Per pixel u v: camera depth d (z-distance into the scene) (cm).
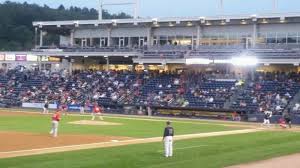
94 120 6203
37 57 11019
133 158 2681
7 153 2853
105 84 8881
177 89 8262
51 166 2317
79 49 9356
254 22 8269
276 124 6544
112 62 9731
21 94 9169
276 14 7944
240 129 5447
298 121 6812
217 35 8700
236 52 8156
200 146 3425
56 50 9594
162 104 7931
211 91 7981
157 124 5762
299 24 8125
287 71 8244
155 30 9231
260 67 8425
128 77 8969
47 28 9919
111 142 3625
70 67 9931
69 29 9950
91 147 3247
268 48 8150
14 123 5369
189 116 7669
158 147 3269
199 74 8638
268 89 7744
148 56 8700
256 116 7088
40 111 8006
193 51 8506
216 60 8125
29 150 3025
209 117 7531
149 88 8494
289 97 7419
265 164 2678
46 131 4416
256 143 3775
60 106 7794
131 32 9388
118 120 6384
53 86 9219
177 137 4200
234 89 7912
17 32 18100
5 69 10562
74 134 4216
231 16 8256
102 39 9656
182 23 8762
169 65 9056
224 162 2659
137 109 8075
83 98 8581
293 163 2742
